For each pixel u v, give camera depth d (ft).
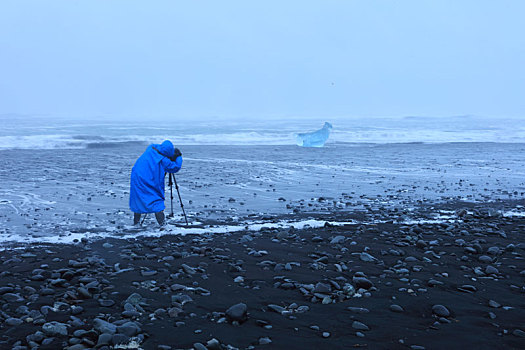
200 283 17.15
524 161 71.51
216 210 33.83
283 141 116.78
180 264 19.79
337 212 33.40
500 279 18.29
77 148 94.58
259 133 141.59
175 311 14.05
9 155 75.41
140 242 24.14
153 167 27.78
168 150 28.43
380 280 17.75
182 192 41.88
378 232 26.73
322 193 42.09
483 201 38.52
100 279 17.38
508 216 32.22
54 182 46.96
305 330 12.96
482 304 15.29
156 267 19.27
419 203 37.40
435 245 23.66
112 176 52.13
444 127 187.11
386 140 121.39
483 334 12.75
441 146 101.30
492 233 26.43
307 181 49.73
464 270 19.52
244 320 13.55
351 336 12.55
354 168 61.82
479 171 59.31
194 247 22.76
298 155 80.02
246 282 17.44
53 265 19.57
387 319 13.84
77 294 15.51
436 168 62.28
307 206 35.78
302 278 17.84
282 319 13.76
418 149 93.50
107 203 36.24
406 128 178.81
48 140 102.73
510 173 57.57
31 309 14.34
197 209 34.12
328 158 74.90
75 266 19.25
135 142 104.58
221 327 13.09
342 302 15.33
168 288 16.46
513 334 12.78
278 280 17.69
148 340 12.10
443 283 17.46
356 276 18.22
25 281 17.28
